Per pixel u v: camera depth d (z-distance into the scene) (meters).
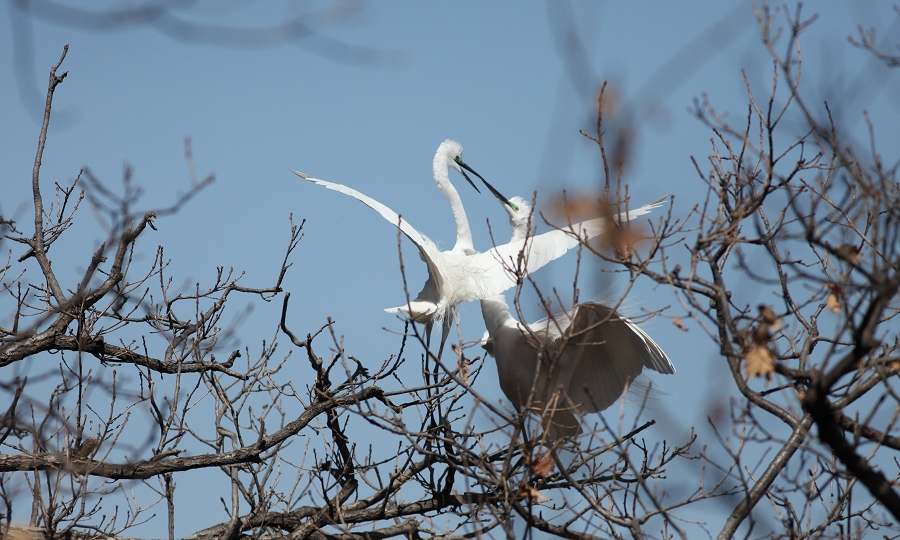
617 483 11.62
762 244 9.12
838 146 8.73
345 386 12.70
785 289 10.74
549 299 10.09
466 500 11.64
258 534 12.31
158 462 11.98
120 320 13.87
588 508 9.94
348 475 13.22
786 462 10.02
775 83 8.89
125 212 10.62
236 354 14.11
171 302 14.31
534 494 9.76
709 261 9.18
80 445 11.30
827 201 10.09
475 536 11.28
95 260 11.37
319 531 12.20
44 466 11.50
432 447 12.39
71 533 11.28
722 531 9.72
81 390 11.02
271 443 12.15
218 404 13.96
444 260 14.98
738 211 9.16
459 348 10.93
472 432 12.30
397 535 12.45
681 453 11.85
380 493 13.06
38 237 14.46
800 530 9.96
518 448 10.85
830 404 8.15
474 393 10.02
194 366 13.85
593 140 8.31
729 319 8.88
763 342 8.27
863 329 7.52
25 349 13.24
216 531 12.83
